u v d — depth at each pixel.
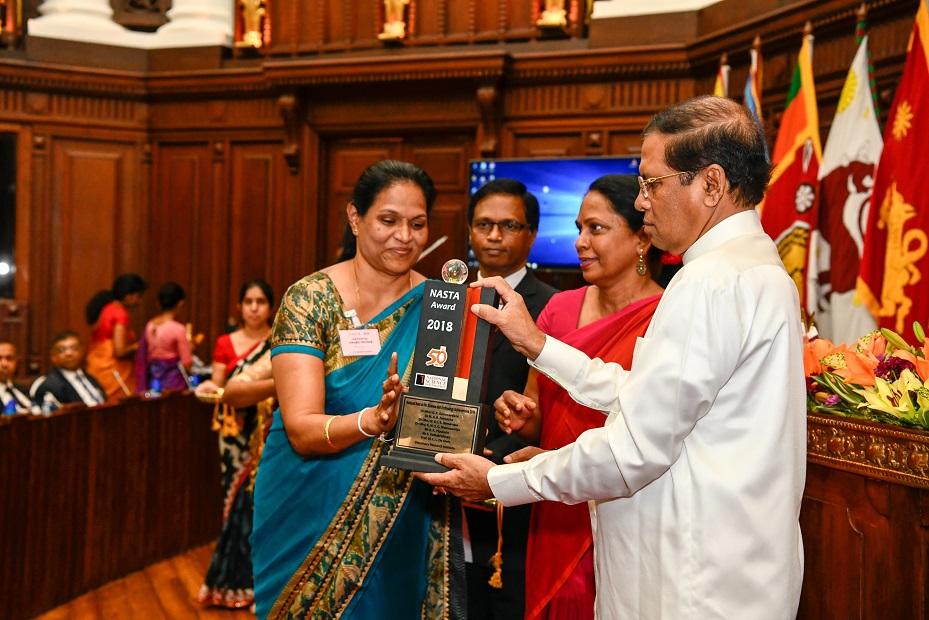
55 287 7.26
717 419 1.48
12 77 7.00
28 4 7.42
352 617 2.03
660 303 1.55
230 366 4.48
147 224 7.40
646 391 1.46
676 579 1.48
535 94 6.12
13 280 7.24
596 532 1.71
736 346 1.45
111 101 7.31
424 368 1.86
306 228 6.83
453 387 1.84
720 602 1.44
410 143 6.66
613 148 5.95
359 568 2.02
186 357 5.91
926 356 1.85
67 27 7.18
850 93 3.73
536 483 1.61
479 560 2.45
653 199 1.59
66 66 7.06
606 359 2.01
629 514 1.57
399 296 2.12
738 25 4.96
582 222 2.12
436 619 2.12
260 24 6.96
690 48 5.50
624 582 1.57
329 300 2.07
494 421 2.46
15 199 7.18
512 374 2.47
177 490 4.99
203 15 7.21
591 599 2.00
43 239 7.20
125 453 4.55
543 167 5.16
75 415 4.16
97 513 4.33
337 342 2.05
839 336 3.61
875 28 4.10
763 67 4.88
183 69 7.18
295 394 1.99
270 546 2.10
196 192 7.25
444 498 2.15
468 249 5.18
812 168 3.81
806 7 4.41
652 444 1.46
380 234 2.01
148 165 7.38
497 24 6.27
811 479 1.91
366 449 2.04
